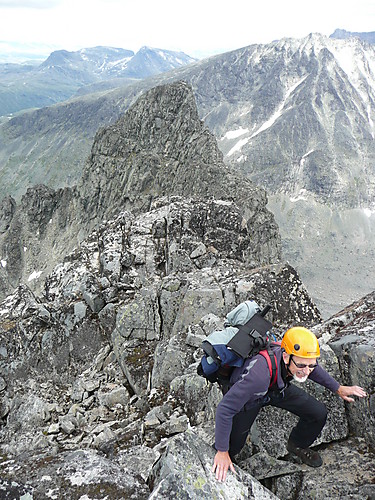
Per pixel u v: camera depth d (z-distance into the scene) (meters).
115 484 6.40
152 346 16.84
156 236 25.12
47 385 19.03
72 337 20.41
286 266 16.02
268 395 6.64
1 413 18.22
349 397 7.25
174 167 146.88
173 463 6.27
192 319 15.79
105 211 161.75
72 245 167.50
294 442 7.47
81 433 13.72
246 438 7.35
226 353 6.44
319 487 6.94
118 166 159.50
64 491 6.33
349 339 8.20
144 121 158.38
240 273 16.94
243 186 112.44
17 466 6.75
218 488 6.05
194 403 11.77
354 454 7.36
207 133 147.62
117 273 22.83
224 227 25.25
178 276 17.84
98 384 16.39
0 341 20.48
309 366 6.10
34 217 181.38
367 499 6.57
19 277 175.75
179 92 156.50
